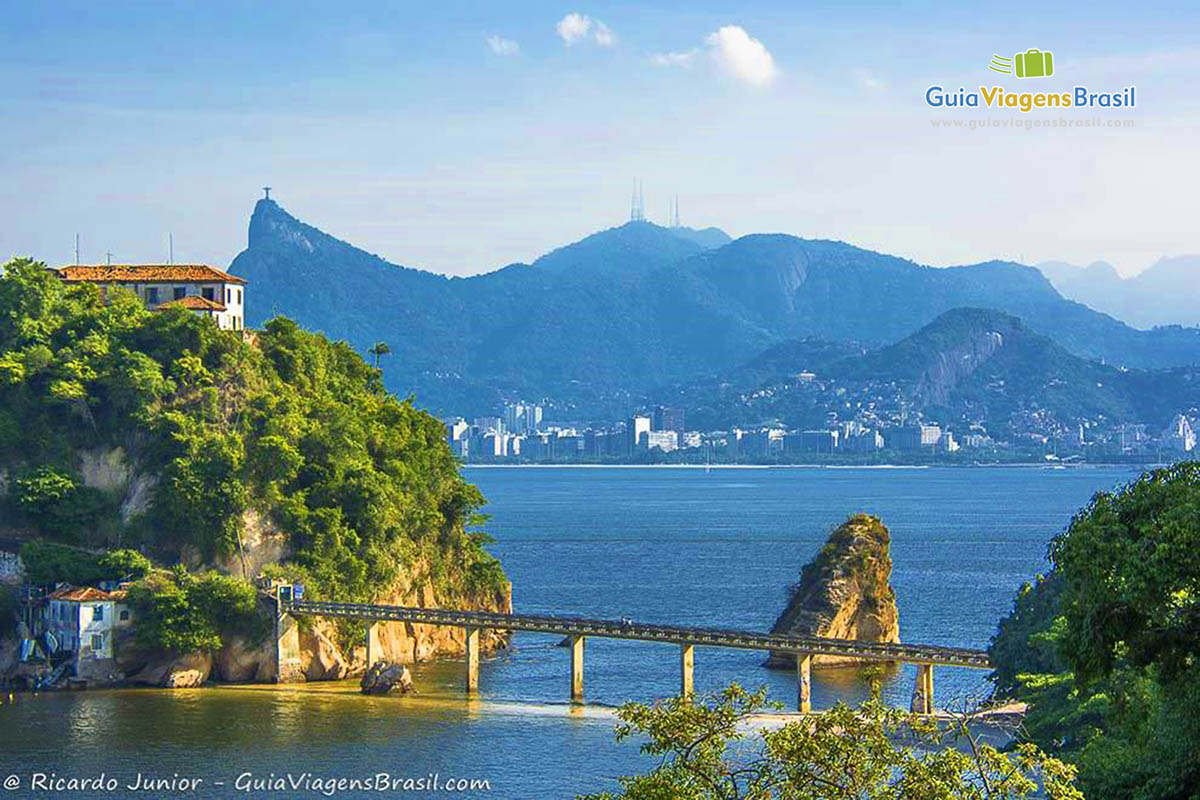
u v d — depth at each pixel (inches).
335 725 6840.6
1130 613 3422.7
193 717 7071.9
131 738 6589.6
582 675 7869.1
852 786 2812.5
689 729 2906.0
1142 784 3789.4
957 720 3558.1
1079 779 4178.2
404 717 7022.6
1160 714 3850.9
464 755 6190.9
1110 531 3481.8
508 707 7249.0
